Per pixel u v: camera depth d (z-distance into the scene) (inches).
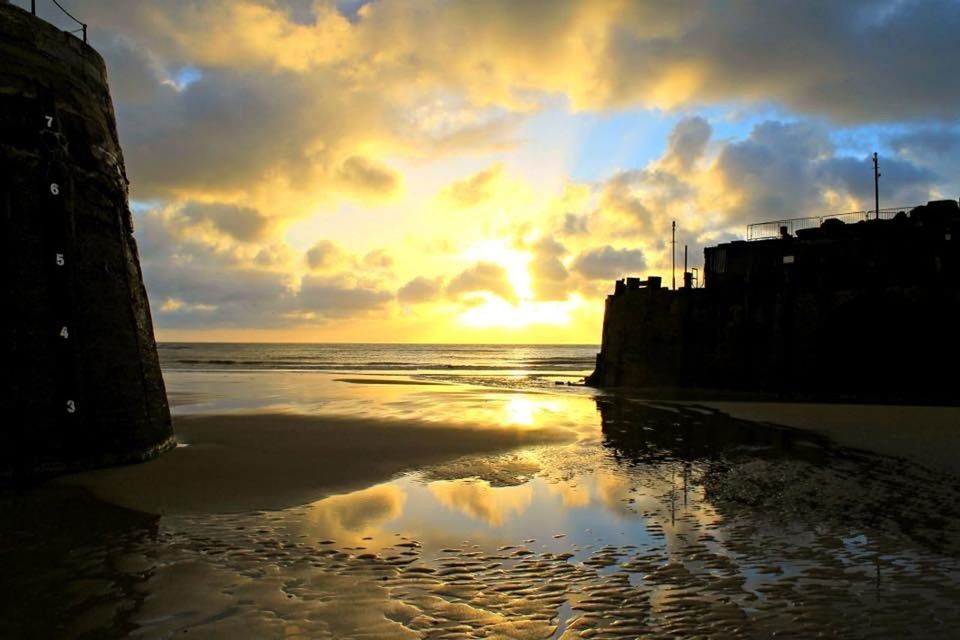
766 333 1151.6
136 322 469.7
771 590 248.8
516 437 629.0
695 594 244.5
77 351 411.2
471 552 293.0
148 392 473.4
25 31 406.6
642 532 326.0
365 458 502.3
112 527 315.3
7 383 380.5
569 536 319.3
